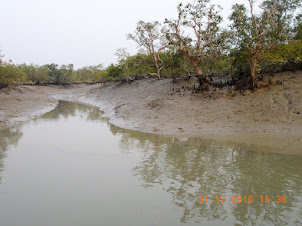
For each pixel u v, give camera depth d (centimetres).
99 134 1444
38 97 4478
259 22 1714
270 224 485
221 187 669
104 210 555
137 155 990
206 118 1608
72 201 602
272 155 939
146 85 3158
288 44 1864
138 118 1856
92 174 788
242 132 1362
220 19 2008
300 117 1410
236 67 2138
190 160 907
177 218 515
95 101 3947
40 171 823
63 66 8450
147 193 641
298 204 568
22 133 1484
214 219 509
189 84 2461
